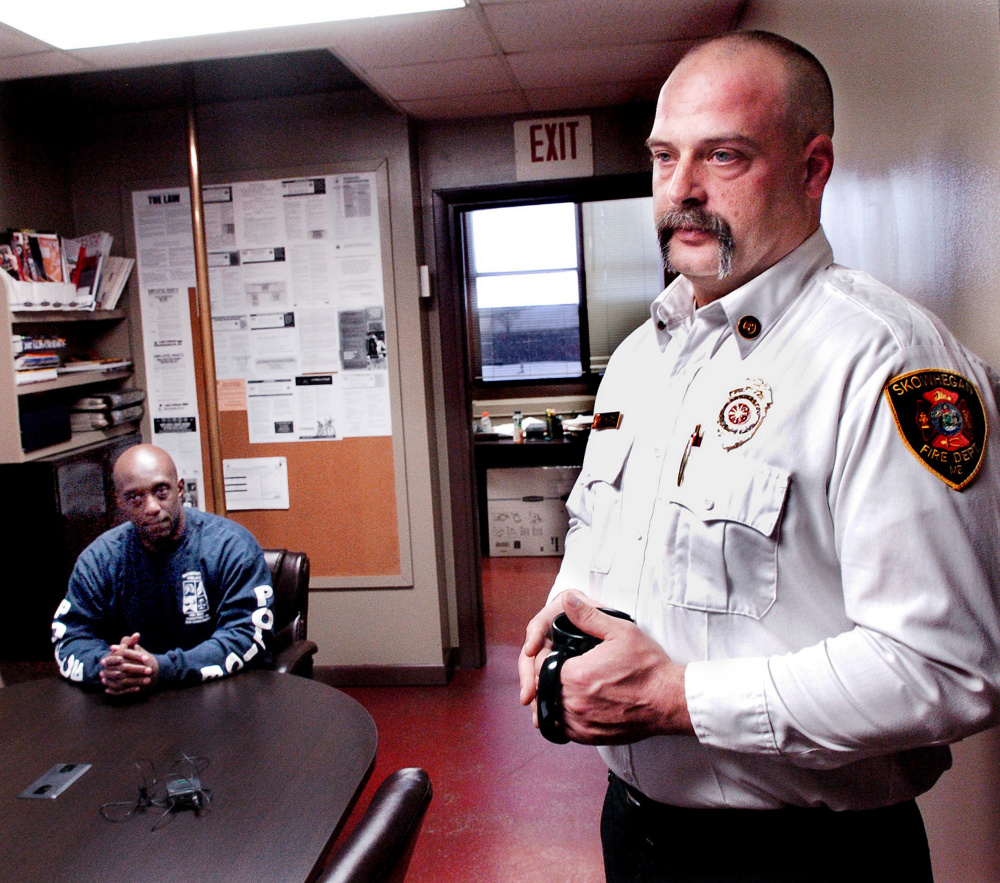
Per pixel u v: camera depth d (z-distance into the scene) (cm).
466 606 396
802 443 90
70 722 190
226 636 218
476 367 655
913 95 129
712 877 100
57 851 141
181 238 377
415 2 232
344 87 357
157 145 374
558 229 638
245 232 374
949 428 80
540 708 95
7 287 296
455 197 376
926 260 127
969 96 108
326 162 367
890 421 81
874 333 86
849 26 162
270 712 191
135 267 381
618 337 646
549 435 606
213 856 138
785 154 96
